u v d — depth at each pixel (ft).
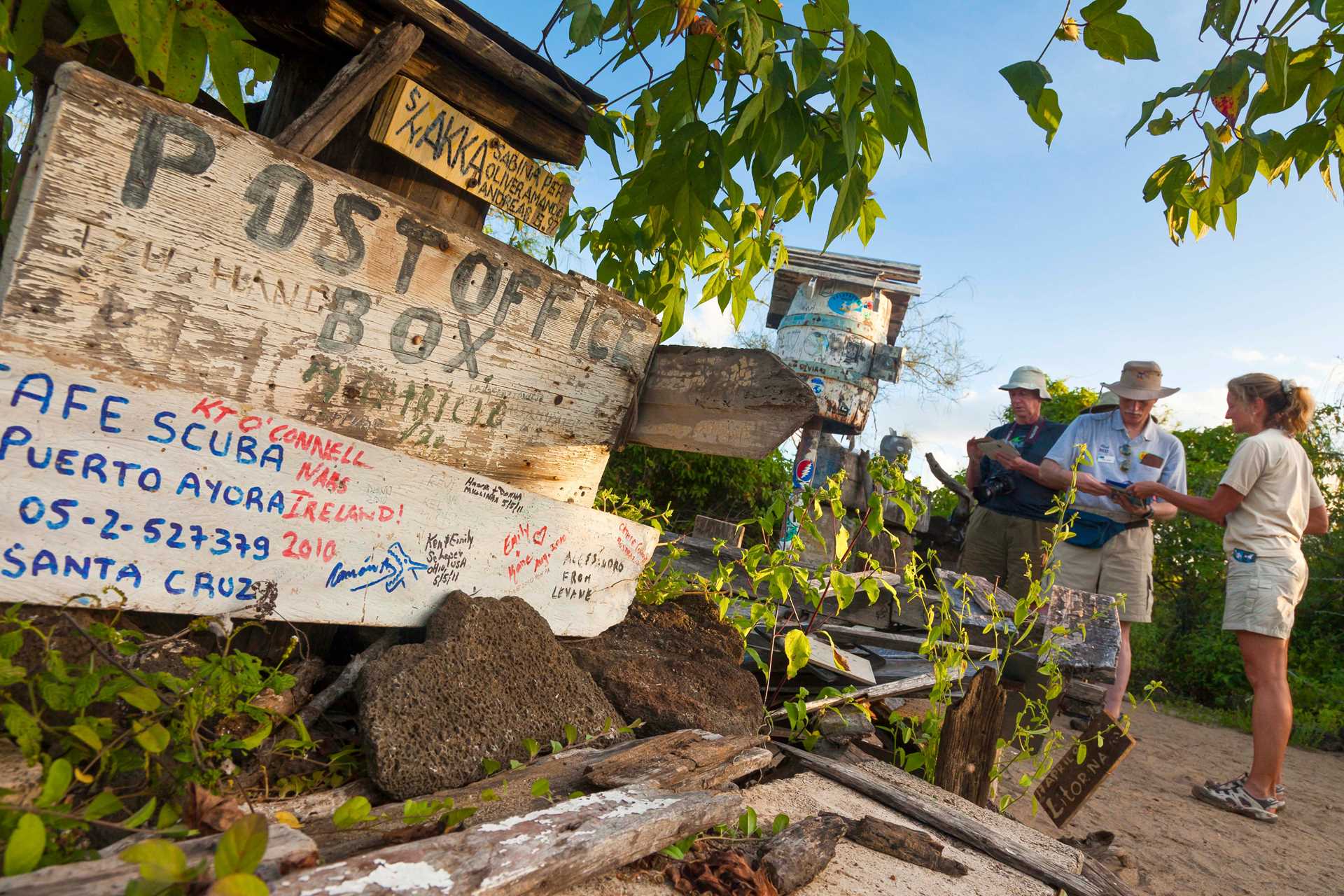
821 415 23.95
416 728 6.74
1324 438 44.27
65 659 5.93
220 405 6.60
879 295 24.95
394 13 7.57
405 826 5.77
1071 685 15.66
